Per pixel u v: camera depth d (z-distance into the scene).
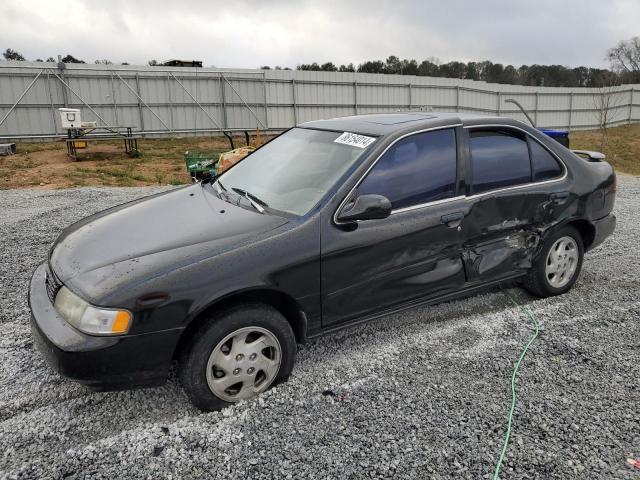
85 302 2.77
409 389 3.25
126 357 2.74
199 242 3.10
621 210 9.23
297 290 3.18
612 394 3.21
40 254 5.98
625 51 58.88
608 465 2.61
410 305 3.75
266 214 3.41
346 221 3.30
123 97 27.02
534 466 2.60
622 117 44.56
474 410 3.04
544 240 4.43
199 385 2.94
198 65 30.48
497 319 4.26
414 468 2.58
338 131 4.03
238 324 2.98
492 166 4.09
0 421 2.95
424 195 3.71
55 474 2.52
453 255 3.86
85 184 13.84
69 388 3.28
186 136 28.88
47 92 25.22
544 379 3.37
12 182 13.95
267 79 29.81
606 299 4.70
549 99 39.34
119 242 3.27
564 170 4.52
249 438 2.79
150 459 2.63
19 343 3.84
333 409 3.04
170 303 2.78
